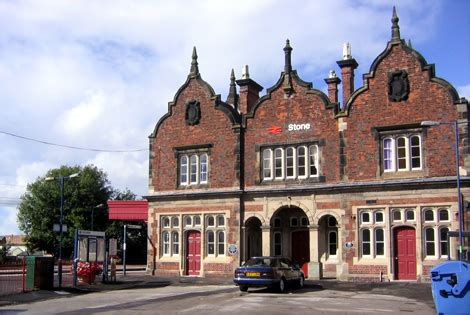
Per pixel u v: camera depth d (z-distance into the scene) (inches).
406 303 776.9
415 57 1141.1
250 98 1421.0
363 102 1181.1
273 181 1253.7
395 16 1175.0
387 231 1123.9
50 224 2598.4
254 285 930.7
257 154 1277.1
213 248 1301.7
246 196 1277.1
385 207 1131.9
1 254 2244.1
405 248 1115.3
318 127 1222.3
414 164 1125.7
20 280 1229.7
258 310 700.7
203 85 1360.7
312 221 1197.7
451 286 515.5
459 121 1085.8
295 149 1243.8
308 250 1267.2
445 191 1081.4
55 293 965.8
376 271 1122.7
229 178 1295.5
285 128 1256.8
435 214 1087.0
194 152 1354.6
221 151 1315.2
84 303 829.2
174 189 1363.2
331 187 1179.3
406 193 1115.3
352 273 1142.3
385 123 1154.0
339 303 775.1
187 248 1339.8
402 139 1143.0
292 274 982.4
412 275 1101.7
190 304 781.9
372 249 1136.8
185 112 1375.5
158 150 1401.3
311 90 1238.3
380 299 825.5
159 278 1263.5
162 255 1364.4
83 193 2677.2
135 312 705.6
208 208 1311.5
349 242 1154.0
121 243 2758.4
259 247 1326.3
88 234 1113.4
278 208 1238.9
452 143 1088.8
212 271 1283.2
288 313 673.0
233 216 1277.1
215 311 698.2
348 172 1175.6
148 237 1378.0
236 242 1266.0
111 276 1185.4
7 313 717.9
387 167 1147.9
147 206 1455.5
